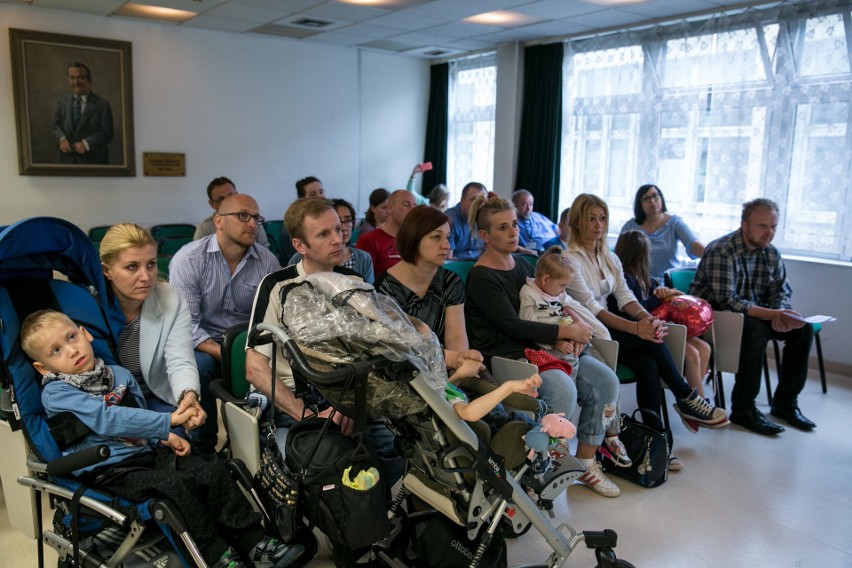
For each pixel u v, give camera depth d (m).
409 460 1.97
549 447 2.01
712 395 3.95
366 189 7.70
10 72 5.47
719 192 5.13
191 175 6.50
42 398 1.79
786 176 4.72
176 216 6.49
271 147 6.94
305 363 1.57
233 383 2.15
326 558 2.22
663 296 3.40
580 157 6.22
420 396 1.66
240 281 2.78
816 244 4.63
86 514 1.76
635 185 5.74
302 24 6.02
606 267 3.26
